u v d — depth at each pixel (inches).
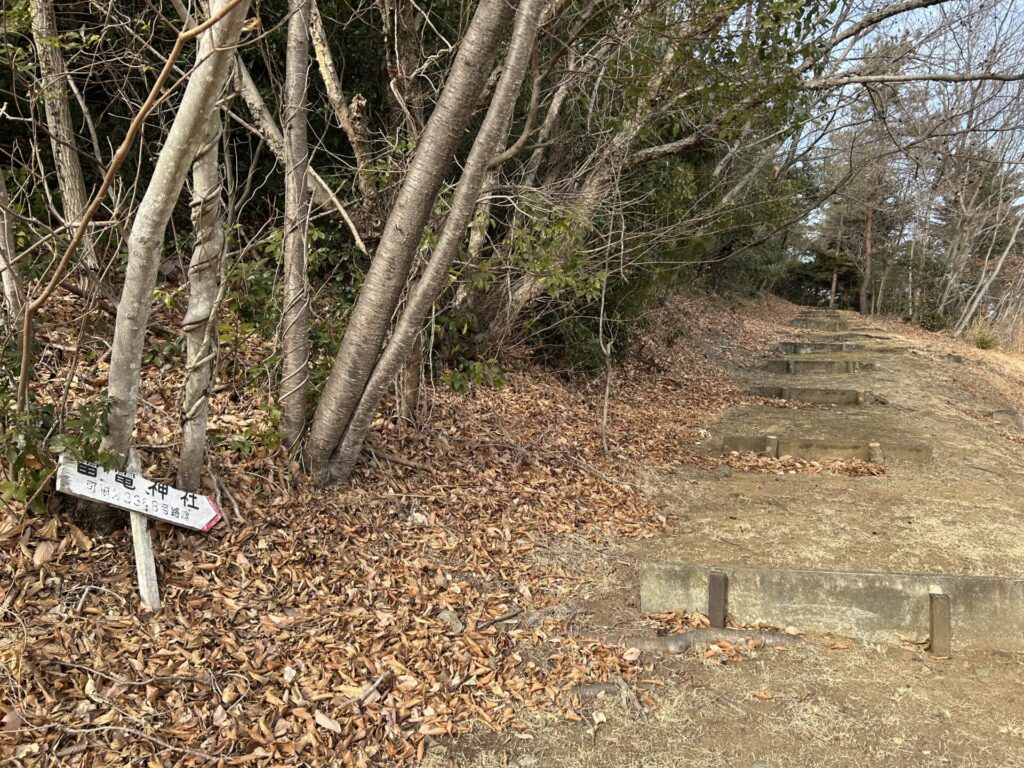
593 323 370.0
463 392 217.6
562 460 241.4
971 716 124.3
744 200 404.2
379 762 107.0
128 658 111.0
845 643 148.4
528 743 114.5
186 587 128.5
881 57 281.6
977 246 1035.3
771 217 434.9
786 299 1358.3
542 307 319.6
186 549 135.9
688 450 293.1
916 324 940.6
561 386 335.6
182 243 216.2
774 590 154.1
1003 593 148.9
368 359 163.6
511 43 144.7
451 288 254.2
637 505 221.3
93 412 118.2
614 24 223.9
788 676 135.4
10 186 191.0
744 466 273.9
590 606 158.6
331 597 139.6
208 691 110.8
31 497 120.1
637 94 231.0
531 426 265.0
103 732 98.8
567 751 113.3
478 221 227.1
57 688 102.3
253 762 101.2
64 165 183.9
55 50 171.6
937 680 135.8
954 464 279.3
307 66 159.6
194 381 136.4
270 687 114.9
